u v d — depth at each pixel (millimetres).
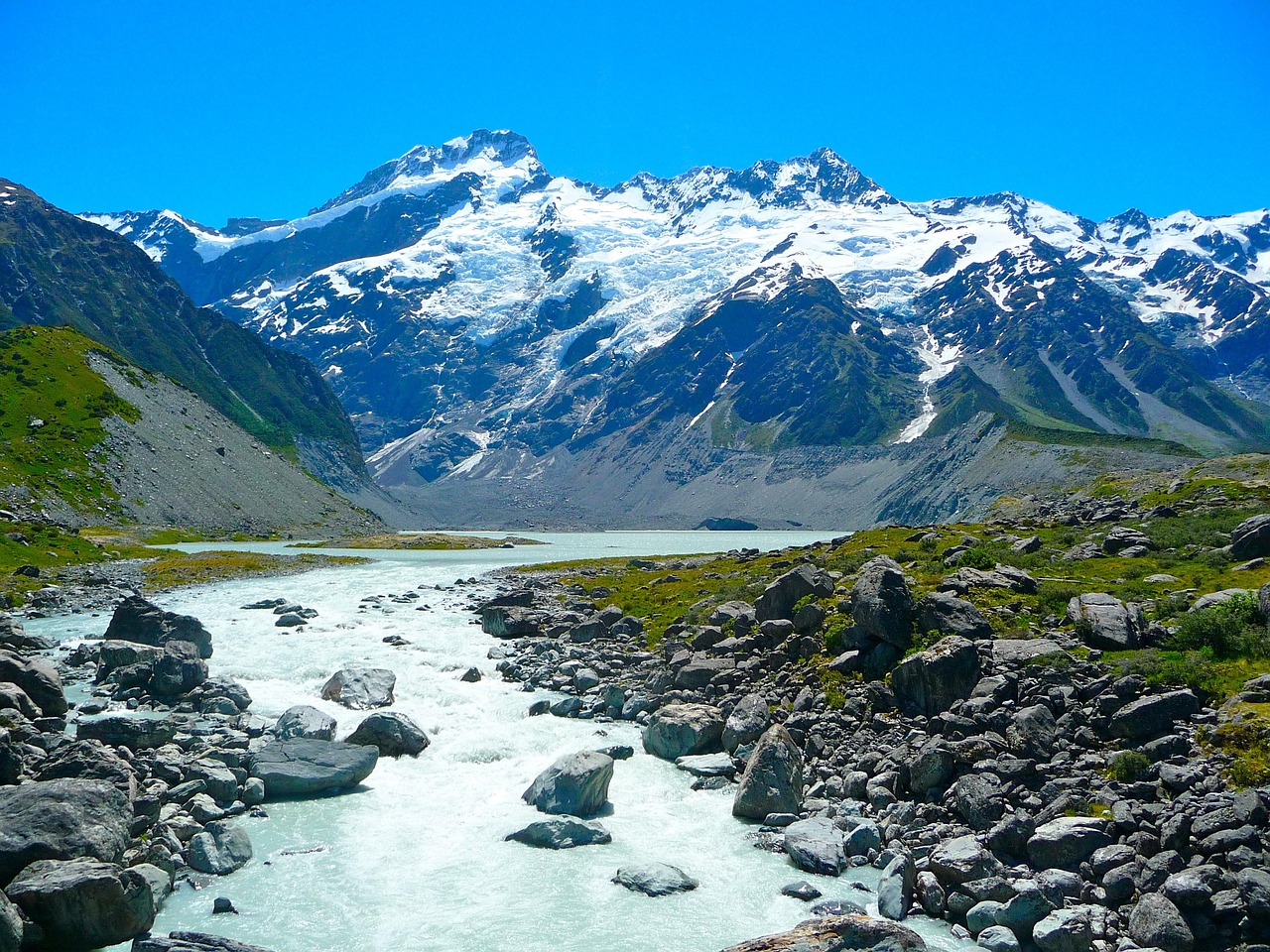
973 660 41625
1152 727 34781
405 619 80500
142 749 40562
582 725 48406
